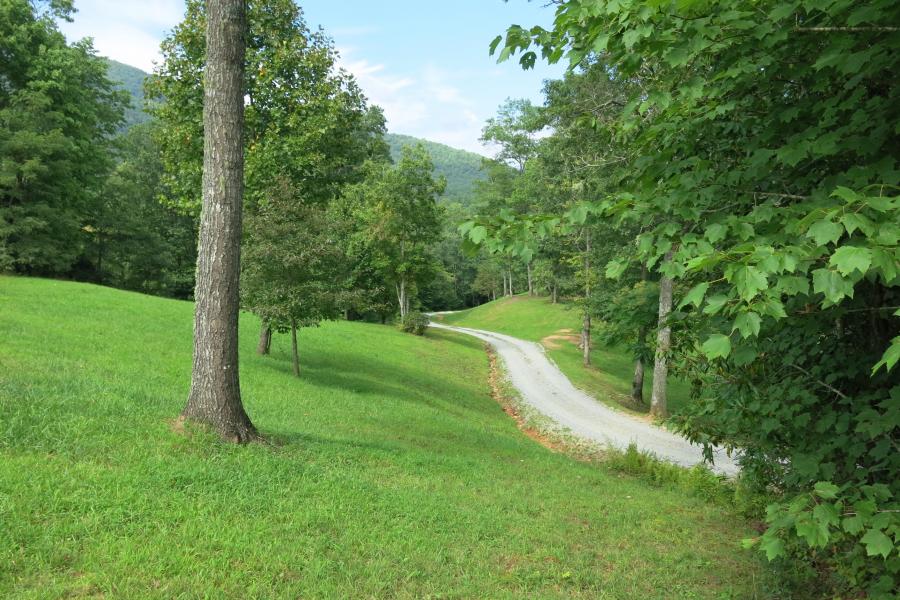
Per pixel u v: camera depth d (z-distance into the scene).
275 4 17.00
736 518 8.66
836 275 2.37
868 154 3.50
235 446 7.01
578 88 19.59
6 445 5.50
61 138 27.95
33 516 4.32
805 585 5.34
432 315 81.94
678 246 3.49
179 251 48.56
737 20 3.20
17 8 28.39
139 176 47.03
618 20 3.29
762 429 4.80
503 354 37.03
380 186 39.22
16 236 28.38
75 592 3.59
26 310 16.19
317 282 15.39
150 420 7.14
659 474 12.10
